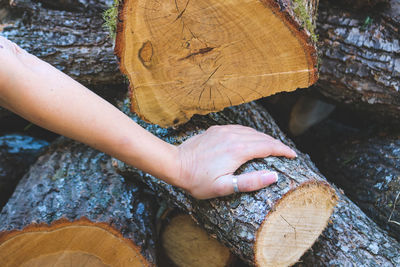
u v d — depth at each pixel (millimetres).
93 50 1772
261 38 1202
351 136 2109
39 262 1341
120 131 1089
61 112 998
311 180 1207
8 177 2006
